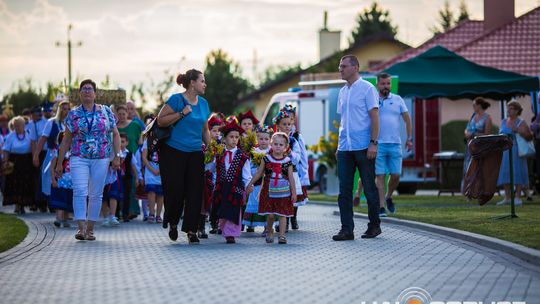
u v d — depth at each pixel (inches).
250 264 414.0
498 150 622.2
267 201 519.5
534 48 1488.7
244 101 2753.4
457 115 1391.5
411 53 1780.3
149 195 708.0
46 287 353.7
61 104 726.5
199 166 533.3
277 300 313.1
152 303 310.0
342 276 371.6
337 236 528.1
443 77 920.3
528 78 914.1
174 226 535.2
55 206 635.5
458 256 433.4
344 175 538.0
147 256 453.4
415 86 905.5
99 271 397.4
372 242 509.4
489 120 824.3
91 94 545.6
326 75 1291.8
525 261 410.3
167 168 532.7
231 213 524.7
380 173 682.2
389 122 685.3
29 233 589.3
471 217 626.5
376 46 2370.8
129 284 355.9
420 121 1163.3
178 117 528.1
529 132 788.0
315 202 964.6
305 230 606.2
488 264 402.0
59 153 551.5
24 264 425.7
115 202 676.1
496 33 1525.6
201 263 420.2
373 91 540.1
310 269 394.6
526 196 856.9
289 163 519.5
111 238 560.4
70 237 563.2
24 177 805.2
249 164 537.0
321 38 2571.4
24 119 880.3
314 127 1235.9
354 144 538.6
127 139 713.6
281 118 605.9
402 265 404.2
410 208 763.4
